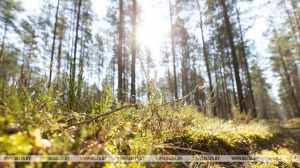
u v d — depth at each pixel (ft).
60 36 50.78
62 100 7.02
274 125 27.96
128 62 59.72
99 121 6.41
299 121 40.47
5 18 45.14
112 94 6.93
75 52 36.35
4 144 2.85
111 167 3.72
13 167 3.07
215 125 12.99
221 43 55.31
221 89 77.51
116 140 5.24
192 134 8.45
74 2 43.19
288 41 62.90
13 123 4.00
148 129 7.26
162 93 8.55
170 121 8.09
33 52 60.34
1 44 50.16
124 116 7.42
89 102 7.75
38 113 4.78
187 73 74.18
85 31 50.60
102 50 66.39
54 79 6.23
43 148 3.46
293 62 74.38
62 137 4.44
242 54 53.16
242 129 14.75
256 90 105.09
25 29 49.73
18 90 6.19
